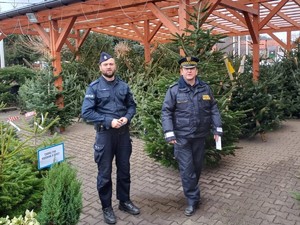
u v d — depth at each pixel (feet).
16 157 10.00
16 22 32.22
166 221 11.70
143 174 16.72
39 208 9.44
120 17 34.45
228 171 16.96
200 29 15.57
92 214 12.32
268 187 14.76
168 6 26.37
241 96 23.16
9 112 39.17
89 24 38.91
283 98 27.81
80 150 21.61
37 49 61.21
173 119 12.16
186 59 11.76
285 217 11.89
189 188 12.26
